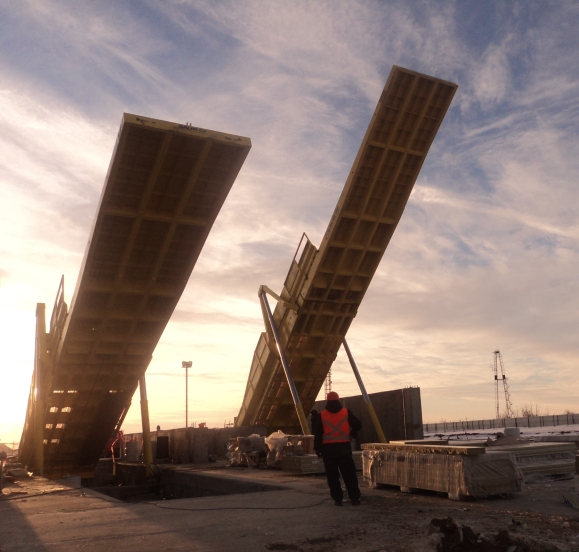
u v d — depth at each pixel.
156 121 15.17
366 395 22.44
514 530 6.34
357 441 25.16
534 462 11.26
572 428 52.28
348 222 20.39
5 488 13.66
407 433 22.61
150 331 20.45
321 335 23.09
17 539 6.92
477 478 8.78
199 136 15.67
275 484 12.67
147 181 16.39
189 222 17.75
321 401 27.25
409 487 9.86
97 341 19.61
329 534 6.54
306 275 21.62
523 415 91.25
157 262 18.47
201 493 16.83
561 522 6.82
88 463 24.89
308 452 16.94
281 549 5.87
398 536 6.30
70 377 20.50
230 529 7.00
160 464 23.69
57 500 10.98
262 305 22.81
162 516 8.18
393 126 18.86
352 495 8.68
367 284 22.44
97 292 18.31
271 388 24.66
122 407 22.64
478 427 72.56
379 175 20.00
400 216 21.17
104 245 17.47
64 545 6.42
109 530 7.23
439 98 18.95
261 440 19.41
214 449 25.45
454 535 5.68
